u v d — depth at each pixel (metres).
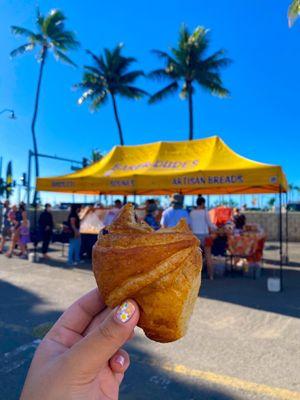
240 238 8.71
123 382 3.21
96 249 1.08
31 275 8.45
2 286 7.23
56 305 5.76
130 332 1.03
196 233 8.23
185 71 27.19
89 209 11.32
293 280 8.19
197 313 5.36
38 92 28.33
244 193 12.51
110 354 1.09
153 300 0.99
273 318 5.11
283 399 2.90
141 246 1.01
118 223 1.09
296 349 3.94
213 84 27.00
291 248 15.44
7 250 13.72
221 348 3.97
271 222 18.34
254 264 8.64
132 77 29.98
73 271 9.02
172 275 0.98
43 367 1.18
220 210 12.99
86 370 1.10
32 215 19.97
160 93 27.97
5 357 3.74
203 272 9.23
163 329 1.02
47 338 1.32
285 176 8.48
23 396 1.13
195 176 8.39
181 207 7.95
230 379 3.25
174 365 3.55
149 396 2.98
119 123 30.09
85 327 1.37
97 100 30.36
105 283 1.04
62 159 19.97
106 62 30.00
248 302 6.06
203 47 27.23
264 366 3.52
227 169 8.05
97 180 9.90
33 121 28.20
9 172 27.69
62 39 28.03
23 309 5.52
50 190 10.77
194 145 10.59
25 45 27.66
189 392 3.04
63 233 12.09
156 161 10.41
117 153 11.75
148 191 13.99
